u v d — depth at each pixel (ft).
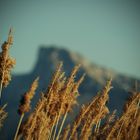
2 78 46.75
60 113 47.80
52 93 47.44
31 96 45.93
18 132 45.47
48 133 46.96
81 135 49.62
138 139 57.82
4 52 47.34
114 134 54.75
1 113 43.55
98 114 50.85
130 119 56.54
